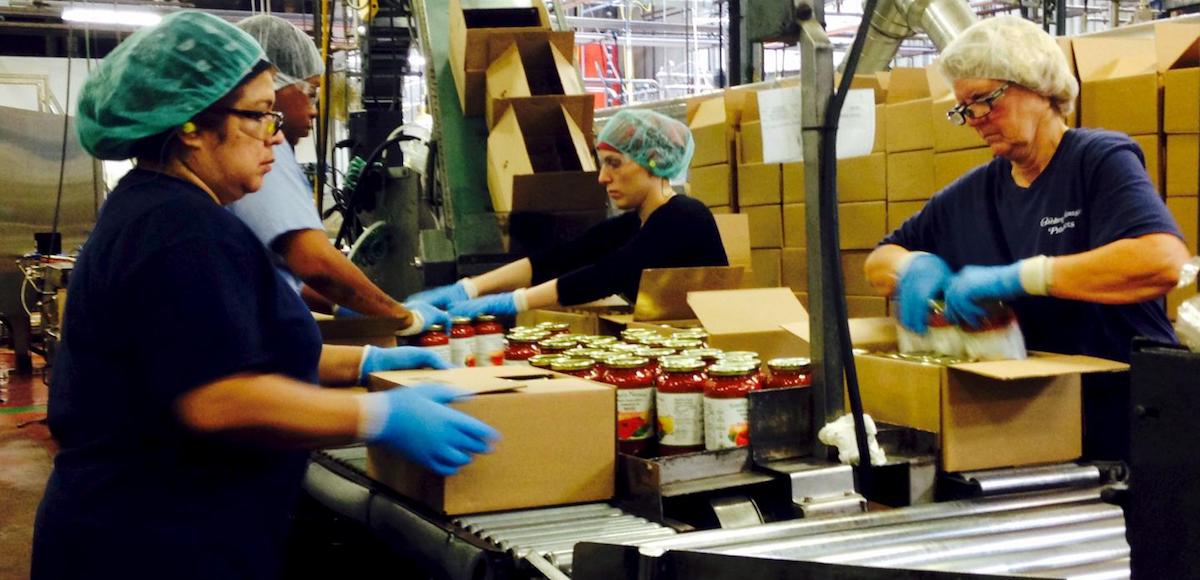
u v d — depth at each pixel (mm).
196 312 1127
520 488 1331
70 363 1223
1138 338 716
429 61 3102
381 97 3900
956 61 1654
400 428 1200
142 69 1201
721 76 6320
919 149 3111
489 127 2992
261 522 1276
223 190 1296
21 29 8969
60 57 9188
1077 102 2773
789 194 3508
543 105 2857
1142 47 2779
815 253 1366
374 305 2002
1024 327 1672
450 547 1225
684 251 2301
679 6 9305
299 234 1956
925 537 1127
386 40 3838
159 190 1212
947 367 1340
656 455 1450
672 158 2400
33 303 7098
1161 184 2598
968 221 1858
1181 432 668
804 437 1397
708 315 1839
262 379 1156
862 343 1586
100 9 6715
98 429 1198
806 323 1779
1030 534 1148
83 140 1292
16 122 7641
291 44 1998
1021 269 1446
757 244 3689
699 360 1434
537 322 2549
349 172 3557
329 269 1981
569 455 1354
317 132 4078
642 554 913
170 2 7734
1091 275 1443
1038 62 1594
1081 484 1365
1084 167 1620
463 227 2973
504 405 1316
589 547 978
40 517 1243
